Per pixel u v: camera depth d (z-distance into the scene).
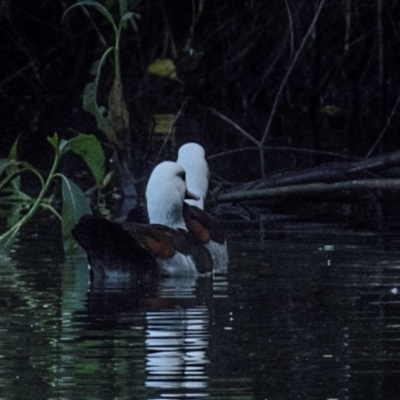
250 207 16.19
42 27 27.16
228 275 11.44
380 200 16.62
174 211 12.05
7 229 13.84
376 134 22.56
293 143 21.38
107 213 15.61
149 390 7.83
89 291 10.69
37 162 19.08
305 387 7.91
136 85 25.67
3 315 9.71
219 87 25.72
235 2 25.73
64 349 8.72
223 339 8.98
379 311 9.87
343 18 24.31
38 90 25.95
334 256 12.34
